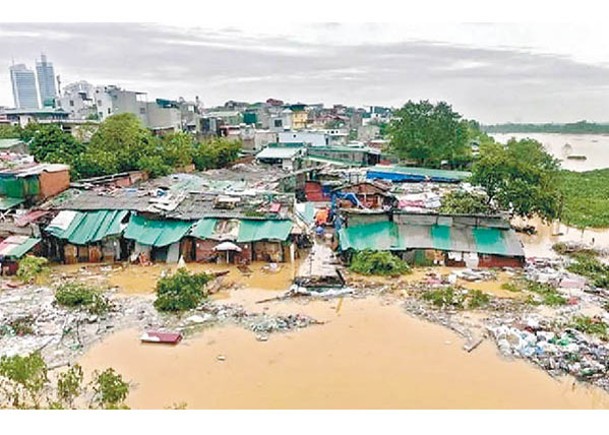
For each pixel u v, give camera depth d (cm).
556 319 1464
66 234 1972
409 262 1941
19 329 1405
